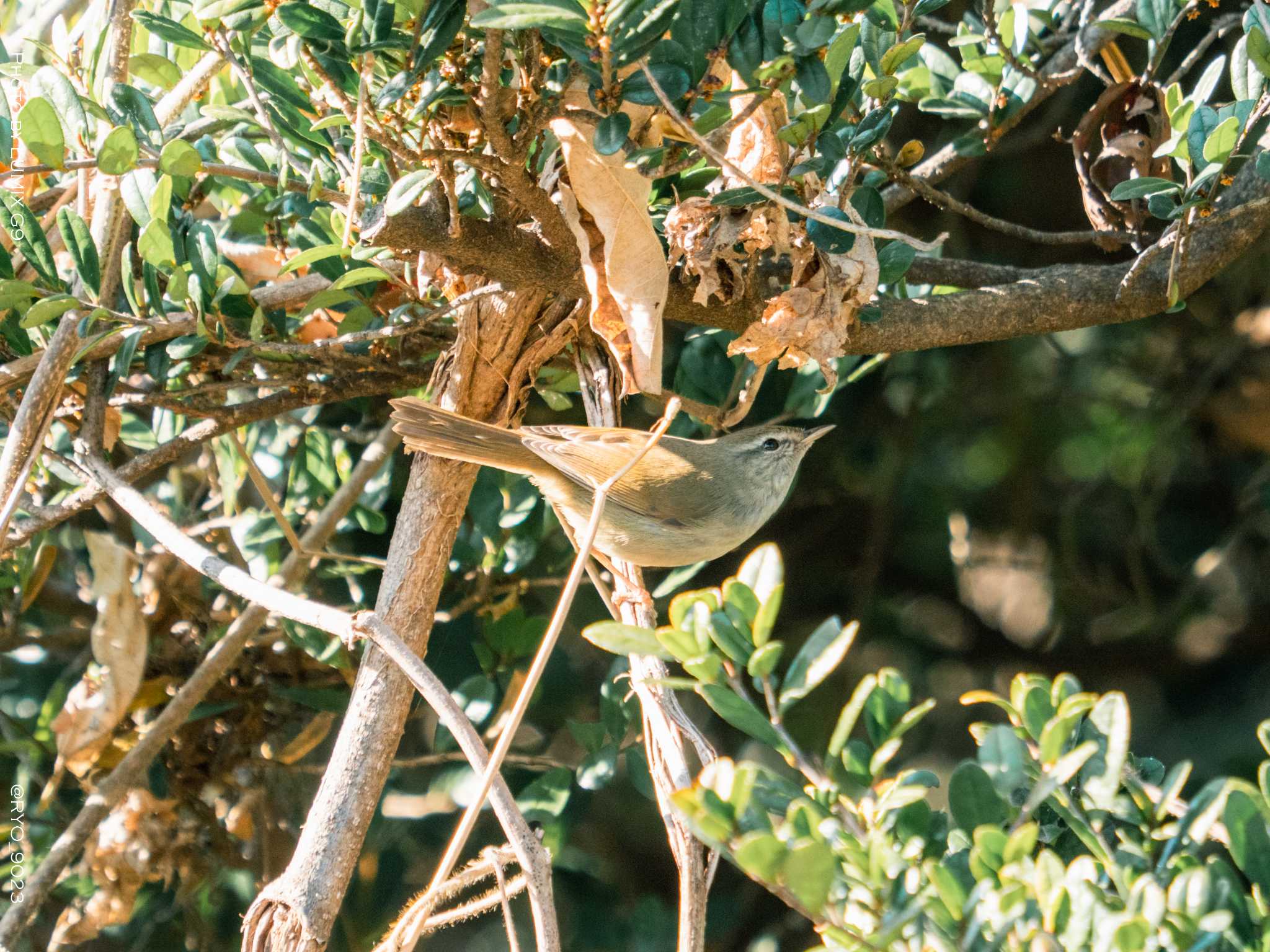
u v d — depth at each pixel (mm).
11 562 2221
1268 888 1869
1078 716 1897
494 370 2072
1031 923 1863
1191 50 2377
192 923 2299
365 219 1986
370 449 2197
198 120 2135
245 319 2117
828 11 1967
